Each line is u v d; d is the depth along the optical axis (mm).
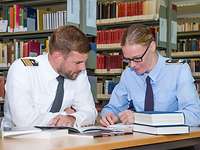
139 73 2344
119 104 2547
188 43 6293
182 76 2328
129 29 2232
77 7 3725
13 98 2205
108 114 2316
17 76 2236
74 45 2088
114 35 5004
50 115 2186
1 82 4348
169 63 2375
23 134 1645
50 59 2262
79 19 3750
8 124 2279
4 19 4434
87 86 2480
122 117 2172
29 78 2248
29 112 2191
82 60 2135
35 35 4395
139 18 4820
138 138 1635
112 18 5023
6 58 4445
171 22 4910
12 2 4605
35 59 2336
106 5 5074
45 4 4465
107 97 5074
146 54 2225
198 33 6332
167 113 1822
